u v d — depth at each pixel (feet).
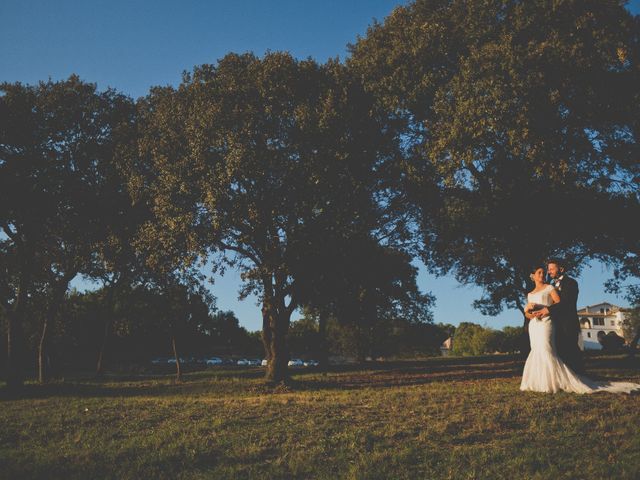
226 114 64.54
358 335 211.82
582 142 60.85
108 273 110.93
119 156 78.38
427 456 22.82
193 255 66.90
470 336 336.90
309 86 67.51
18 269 109.29
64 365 219.61
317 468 21.86
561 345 35.29
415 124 71.26
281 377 76.95
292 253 71.87
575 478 19.72
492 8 64.44
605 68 58.75
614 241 82.84
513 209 80.12
